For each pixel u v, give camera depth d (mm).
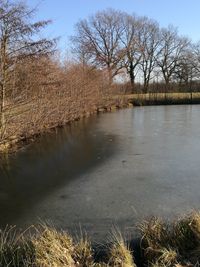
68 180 8352
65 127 17656
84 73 24219
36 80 13570
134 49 47875
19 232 5602
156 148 11648
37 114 14102
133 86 47531
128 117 22344
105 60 44094
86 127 17531
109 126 17781
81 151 11539
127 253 4500
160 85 51719
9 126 11867
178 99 36094
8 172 9195
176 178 8180
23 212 6492
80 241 4871
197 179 8047
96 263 4379
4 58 11062
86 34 45562
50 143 13039
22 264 4184
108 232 5484
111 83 31656
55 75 16172
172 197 6941
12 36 11227
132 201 6809
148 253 4559
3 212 6523
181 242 4613
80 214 6273
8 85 11547
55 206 6723
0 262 4180
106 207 6555
